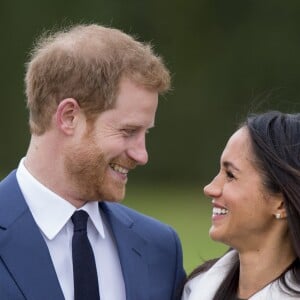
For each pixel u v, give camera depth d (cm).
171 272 705
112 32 654
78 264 643
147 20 4062
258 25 4091
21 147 3909
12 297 621
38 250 637
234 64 4066
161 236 710
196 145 3972
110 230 682
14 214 645
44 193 649
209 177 3956
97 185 646
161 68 647
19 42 3994
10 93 3941
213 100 4022
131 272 672
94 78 634
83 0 4031
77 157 640
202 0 4097
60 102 639
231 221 658
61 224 648
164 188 3659
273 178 641
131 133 646
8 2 4006
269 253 658
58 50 647
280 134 645
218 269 686
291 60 4044
